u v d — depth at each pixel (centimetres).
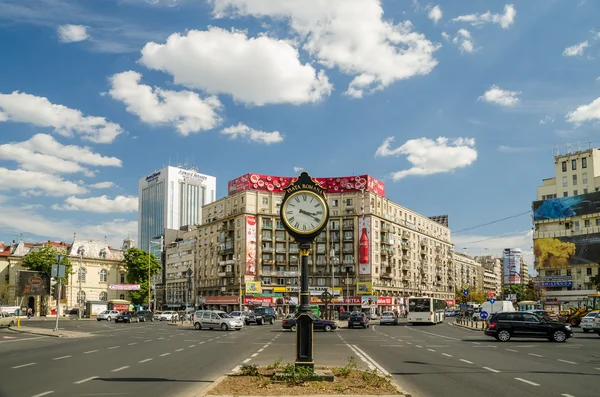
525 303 7288
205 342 3177
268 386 1220
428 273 13300
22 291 6253
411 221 12562
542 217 9675
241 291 9688
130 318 7150
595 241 8912
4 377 1566
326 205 1451
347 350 2608
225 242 11012
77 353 2394
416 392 1298
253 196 10638
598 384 1437
